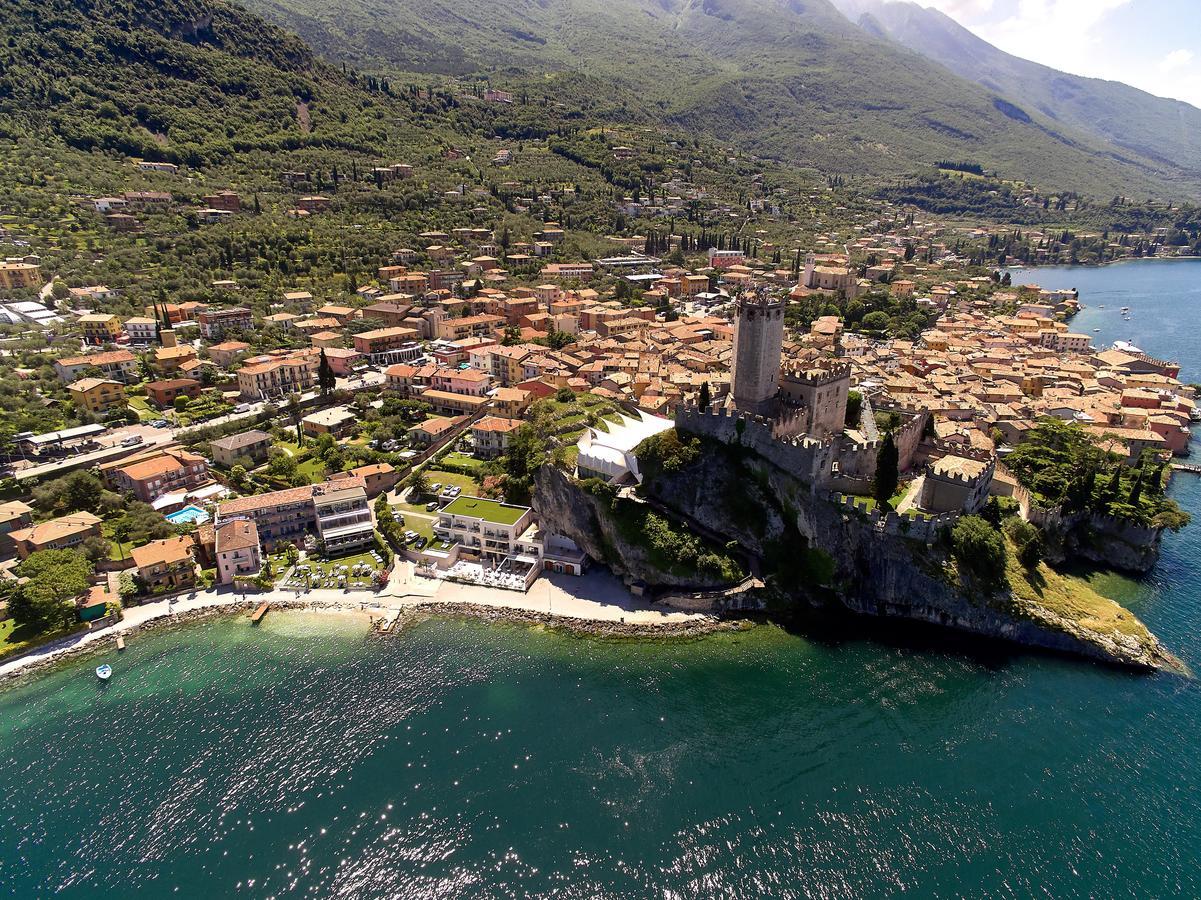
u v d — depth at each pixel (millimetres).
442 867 63875
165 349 167000
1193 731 76875
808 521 100000
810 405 115625
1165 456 139750
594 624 95812
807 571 99125
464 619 97500
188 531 111000
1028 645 90062
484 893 61750
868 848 65062
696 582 100625
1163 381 179250
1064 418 151625
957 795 69812
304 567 108000
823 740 76750
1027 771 72438
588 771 73312
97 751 76375
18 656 90312
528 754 75562
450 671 87812
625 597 102188
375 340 192000
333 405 163250
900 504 104000
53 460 123438
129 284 199500
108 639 93438
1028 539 97812
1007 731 77312
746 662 88875
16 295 182625
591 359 183750
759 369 113688
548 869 63500
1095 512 108625
